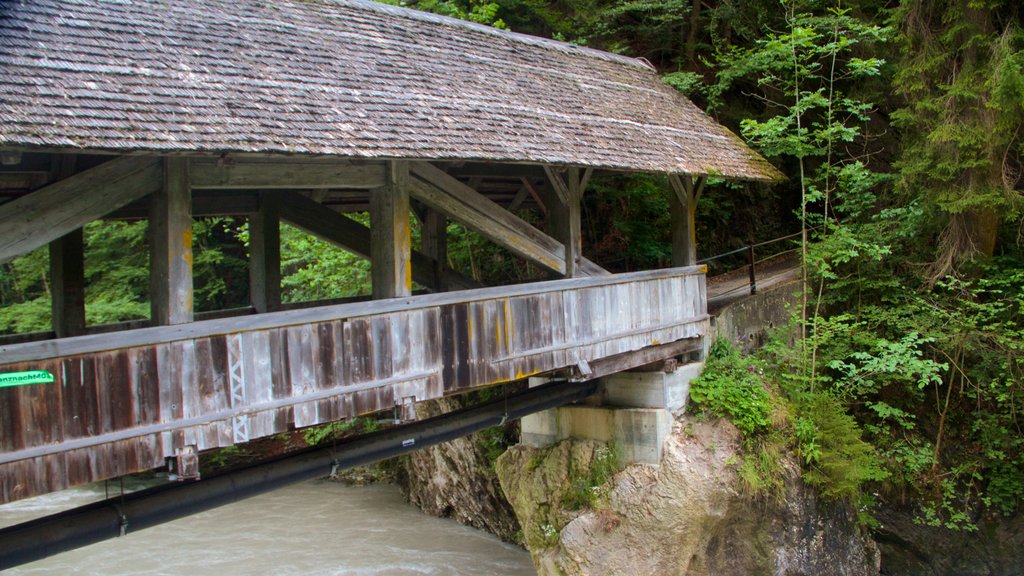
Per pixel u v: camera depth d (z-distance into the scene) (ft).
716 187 61.41
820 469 38.11
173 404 19.21
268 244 30.07
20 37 19.40
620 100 36.96
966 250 41.88
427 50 30.35
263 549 43.14
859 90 54.60
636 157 31.30
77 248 24.07
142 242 64.39
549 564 35.63
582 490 36.01
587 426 37.60
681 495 34.24
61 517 19.77
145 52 21.27
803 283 43.65
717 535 34.91
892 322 43.19
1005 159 40.93
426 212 37.01
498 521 45.39
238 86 21.74
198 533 45.70
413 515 49.14
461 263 53.21
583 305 31.76
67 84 18.57
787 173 64.59
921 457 41.45
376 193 24.70
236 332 20.42
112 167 18.90
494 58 33.24
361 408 23.17
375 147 21.90
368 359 23.45
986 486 41.91
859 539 40.04
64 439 17.38
